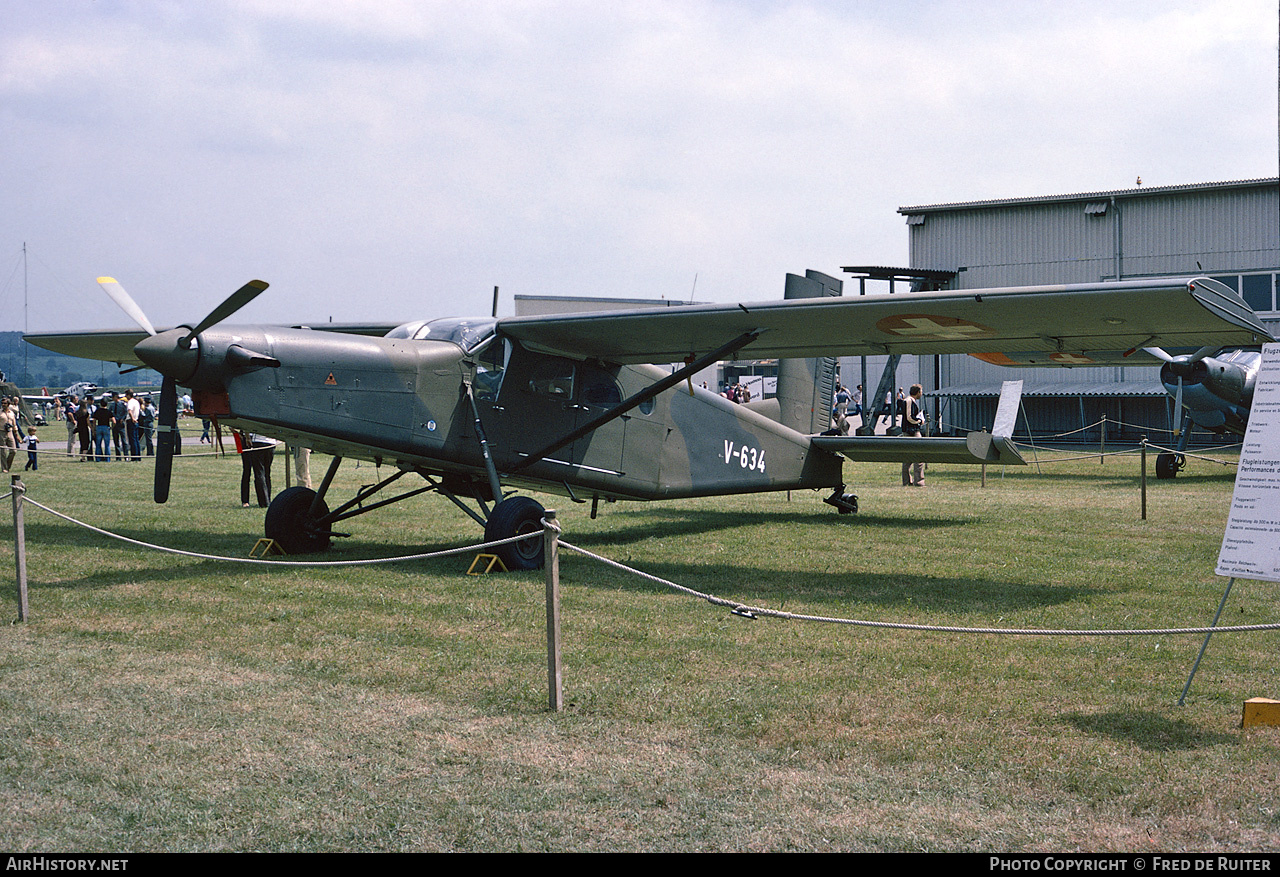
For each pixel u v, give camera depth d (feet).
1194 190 108.47
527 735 15.37
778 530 39.42
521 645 20.61
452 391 30.55
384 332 41.39
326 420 27.58
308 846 11.87
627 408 32.78
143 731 15.60
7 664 19.17
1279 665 19.07
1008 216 118.42
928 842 11.82
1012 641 20.93
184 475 64.75
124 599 25.16
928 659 19.47
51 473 67.26
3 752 14.74
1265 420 16.51
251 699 17.10
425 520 42.86
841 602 25.20
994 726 15.64
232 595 25.75
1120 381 115.75
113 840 12.04
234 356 25.72
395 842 11.96
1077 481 62.49
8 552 33.04
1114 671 18.67
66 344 44.47
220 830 12.29
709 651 20.10
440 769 14.07
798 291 38.50
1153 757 14.33
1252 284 106.52
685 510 46.52
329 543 34.91
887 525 40.86
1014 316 25.91
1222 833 12.01
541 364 33.14
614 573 29.48
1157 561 31.68
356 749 14.83
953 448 41.06
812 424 45.34
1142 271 111.75
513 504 30.09
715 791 13.29
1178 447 65.62
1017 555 32.96
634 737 15.25
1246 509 16.56
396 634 21.54
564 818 12.55
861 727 15.64
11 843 11.96
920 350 31.45
